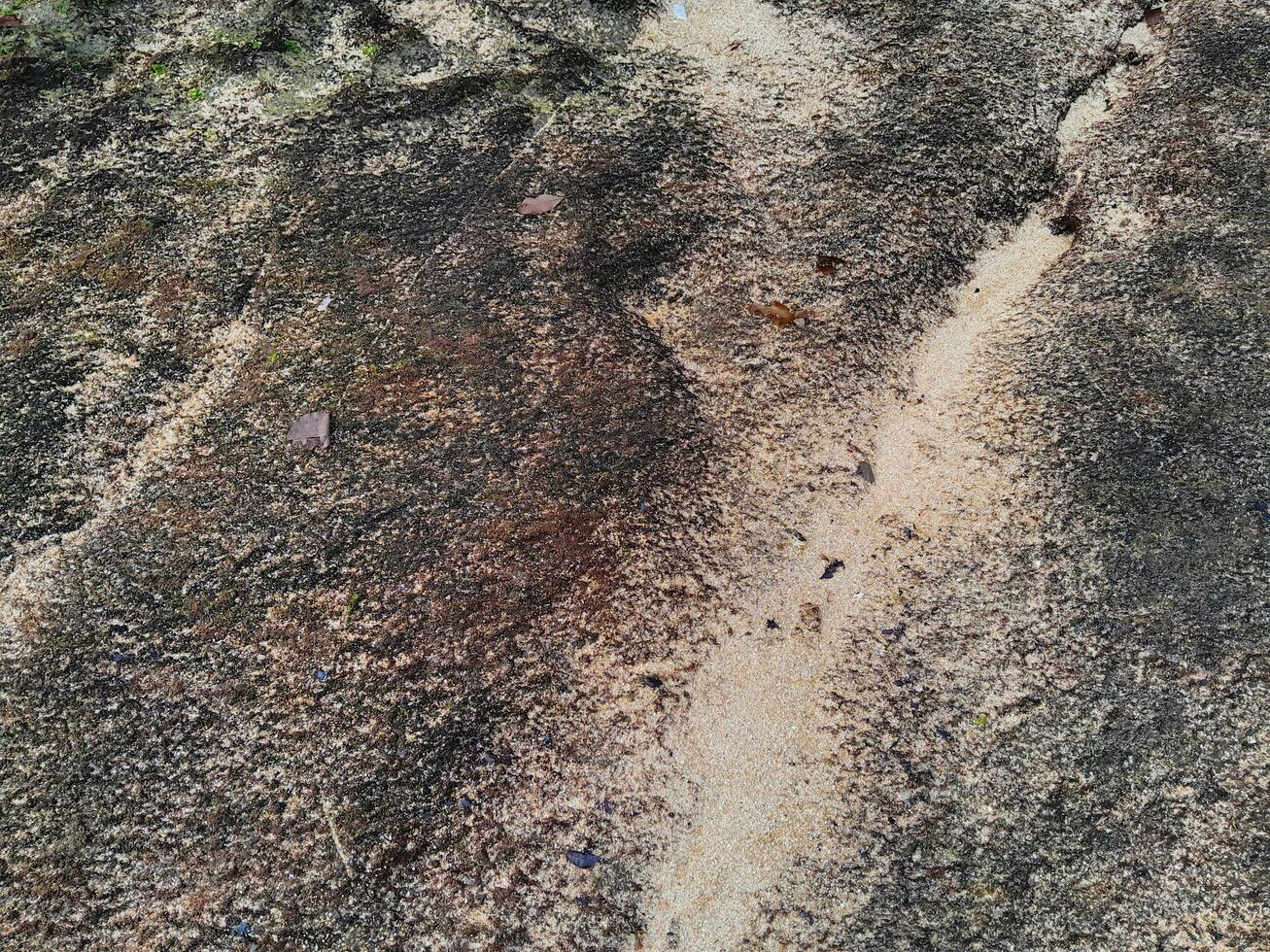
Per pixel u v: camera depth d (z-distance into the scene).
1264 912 1.30
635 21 2.59
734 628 1.61
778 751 1.50
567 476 1.75
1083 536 1.68
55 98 2.40
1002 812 1.42
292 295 2.02
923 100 2.37
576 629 1.58
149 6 2.60
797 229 2.14
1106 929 1.31
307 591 1.63
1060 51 2.49
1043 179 2.28
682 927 1.36
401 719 1.49
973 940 1.32
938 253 2.12
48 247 2.12
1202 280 2.01
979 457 1.81
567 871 1.38
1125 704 1.50
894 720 1.52
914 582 1.67
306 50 2.50
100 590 1.64
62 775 1.46
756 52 2.52
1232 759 1.43
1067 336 1.97
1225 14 2.57
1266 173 2.19
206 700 1.52
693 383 1.90
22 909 1.35
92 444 1.82
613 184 2.20
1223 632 1.55
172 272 2.06
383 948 1.32
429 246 2.09
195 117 2.36
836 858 1.41
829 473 1.80
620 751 1.48
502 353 1.92
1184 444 1.77
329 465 1.77
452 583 1.63
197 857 1.39
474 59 2.48
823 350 1.95
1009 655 1.57
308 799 1.43
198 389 1.90
